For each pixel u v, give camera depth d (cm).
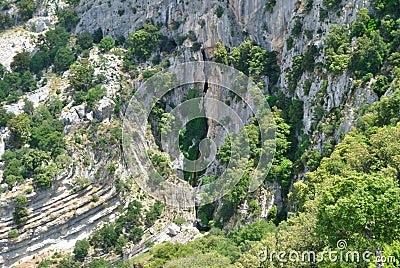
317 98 18100
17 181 19538
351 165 13362
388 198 9481
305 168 17225
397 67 16175
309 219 11725
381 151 13062
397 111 14662
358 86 16625
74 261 18400
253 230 15612
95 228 19412
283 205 17788
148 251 17538
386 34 17162
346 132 16362
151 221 19100
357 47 17125
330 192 10069
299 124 18788
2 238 18988
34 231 19162
